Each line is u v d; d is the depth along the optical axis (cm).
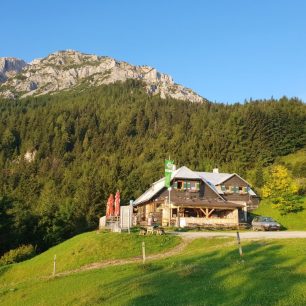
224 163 13162
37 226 6656
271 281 1653
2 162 16888
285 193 6875
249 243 2984
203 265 2211
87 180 9100
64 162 16912
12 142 19400
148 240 3644
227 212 6369
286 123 13875
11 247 6012
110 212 5238
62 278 2644
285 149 13475
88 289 2161
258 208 7488
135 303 1634
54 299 2164
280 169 7312
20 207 6850
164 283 1883
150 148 16700
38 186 12850
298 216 6644
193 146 15025
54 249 4222
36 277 3186
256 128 13688
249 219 6931
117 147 18588
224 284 1694
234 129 14138
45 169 15612
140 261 3016
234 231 4894
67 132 19938
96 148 18412
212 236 3775
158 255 3281
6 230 5975
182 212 6297
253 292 1529
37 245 6444
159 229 4006
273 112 14638
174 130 18862
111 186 8688
